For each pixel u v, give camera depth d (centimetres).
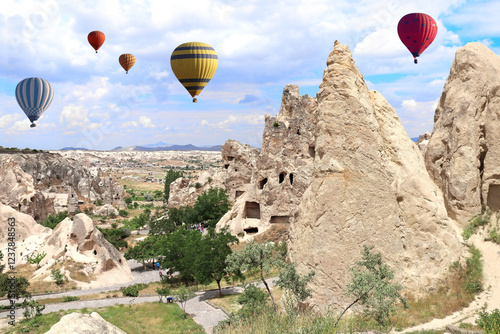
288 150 7769
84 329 1066
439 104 3816
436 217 3191
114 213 15000
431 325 2709
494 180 3366
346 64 3434
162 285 6556
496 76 3456
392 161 3400
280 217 7744
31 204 11988
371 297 2539
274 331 2270
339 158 3266
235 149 11206
